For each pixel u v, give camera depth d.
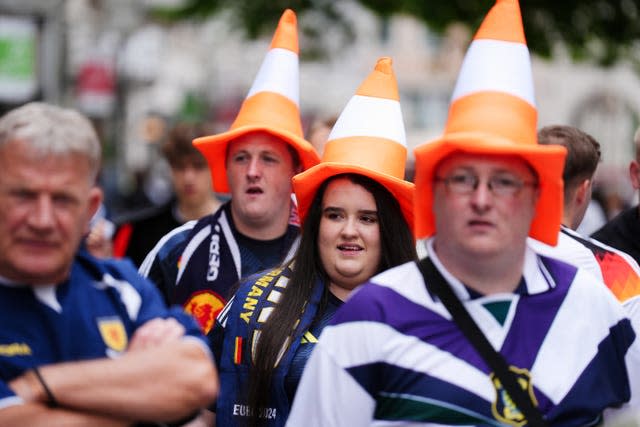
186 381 7.95
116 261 8.56
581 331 8.86
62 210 7.67
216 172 15.01
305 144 14.27
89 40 56.47
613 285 12.02
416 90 115.00
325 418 8.87
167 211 19.33
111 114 57.69
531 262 8.92
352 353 8.78
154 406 7.82
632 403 9.25
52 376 7.61
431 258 8.81
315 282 11.80
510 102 8.82
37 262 7.64
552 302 8.84
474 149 8.38
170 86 93.50
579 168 13.05
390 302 8.77
